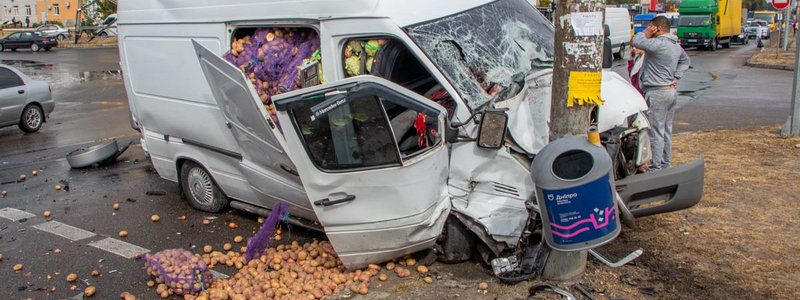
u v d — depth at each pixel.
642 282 4.63
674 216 5.93
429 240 4.84
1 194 7.98
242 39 5.84
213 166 6.47
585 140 4.09
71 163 9.20
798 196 6.43
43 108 13.36
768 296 4.37
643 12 47.12
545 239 4.41
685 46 38.59
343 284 4.81
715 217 5.89
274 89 5.57
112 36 49.94
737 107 13.11
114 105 16.62
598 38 4.31
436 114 4.55
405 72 5.27
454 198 4.88
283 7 5.43
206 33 6.06
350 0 5.02
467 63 5.00
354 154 4.43
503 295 4.49
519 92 4.95
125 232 6.29
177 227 6.51
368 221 4.61
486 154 4.75
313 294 4.66
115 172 8.98
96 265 5.59
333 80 5.12
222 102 5.26
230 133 5.92
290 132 4.36
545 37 5.76
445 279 4.83
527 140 4.77
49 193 7.98
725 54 33.91
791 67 22.22
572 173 4.04
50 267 5.58
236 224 6.52
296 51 5.48
